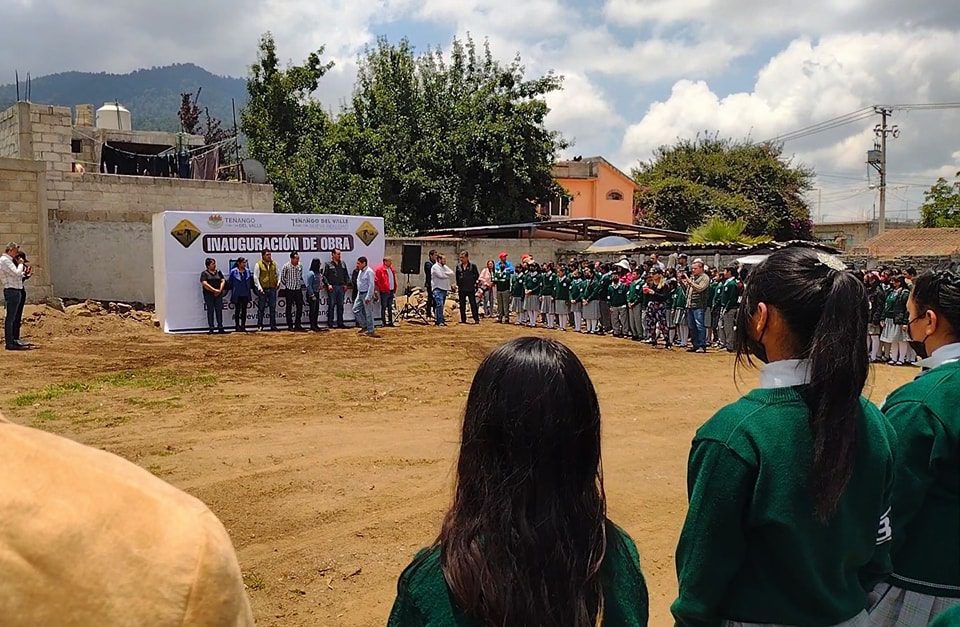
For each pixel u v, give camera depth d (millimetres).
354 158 28781
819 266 1895
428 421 8492
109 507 852
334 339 16016
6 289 13375
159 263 16750
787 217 43062
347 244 18562
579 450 1499
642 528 5391
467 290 19859
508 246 25031
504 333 17625
